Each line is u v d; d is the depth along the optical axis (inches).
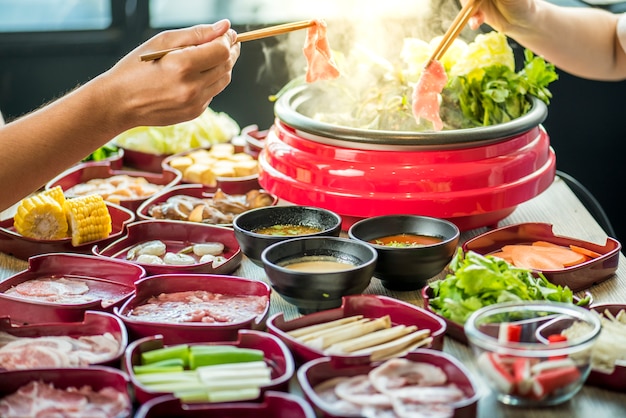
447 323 58.5
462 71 88.0
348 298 59.0
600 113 141.6
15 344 54.9
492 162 75.0
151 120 65.2
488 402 50.8
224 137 108.6
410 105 88.4
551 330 52.5
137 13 149.6
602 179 145.8
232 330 55.8
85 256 67.7
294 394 51.7
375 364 50.9
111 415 46.9
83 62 152.1
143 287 62.4
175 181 91.5
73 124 63.6
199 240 75.7
